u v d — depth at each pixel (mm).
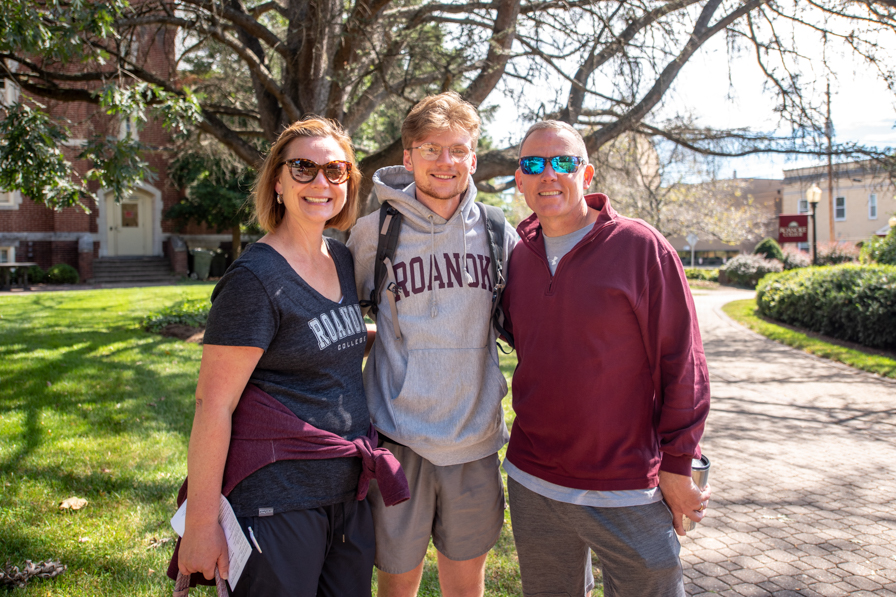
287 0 9930
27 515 3299
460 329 2195
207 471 1663
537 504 2100
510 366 8477
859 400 7297
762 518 3916
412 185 2342
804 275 14227
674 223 14961
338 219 2227
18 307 12883
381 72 8336
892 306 10070
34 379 6375
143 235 24203
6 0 5223
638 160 10547
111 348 8273
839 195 35250
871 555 3408
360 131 13555
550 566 2133
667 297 1940
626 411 1970
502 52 7289
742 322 15180
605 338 1947
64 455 4242
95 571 2797
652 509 1962
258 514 1695
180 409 5562
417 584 2350
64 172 6688
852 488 4449
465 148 2189
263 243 1876
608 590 2127
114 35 6926
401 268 2223
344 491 1845
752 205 33656
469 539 2273
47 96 8969
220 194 21625
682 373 1909
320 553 1780
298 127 1953
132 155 6844
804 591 3021
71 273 20781
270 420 1737
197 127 10070
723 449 5406
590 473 1969
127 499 3592
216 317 1699
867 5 8680
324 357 1834
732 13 9102
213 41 8922
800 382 8352
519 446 2178
